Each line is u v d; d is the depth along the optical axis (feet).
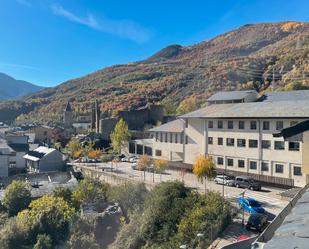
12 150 270.05
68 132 407.64
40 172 235.20
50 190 176.55
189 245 93.50
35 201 150.71
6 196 164.55
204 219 102.89
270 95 231.09
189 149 212.02
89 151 279.28
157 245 109.70
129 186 155.74
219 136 192.13
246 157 178.40
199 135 205.26
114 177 191.21
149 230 118.42
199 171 159.22
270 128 168.14
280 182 159.94
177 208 118.01
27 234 133.49
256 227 98.32
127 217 144.87
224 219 103.65
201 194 124.57
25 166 274.36
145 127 329.93
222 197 120.16
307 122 65.36
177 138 221.66
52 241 131.95
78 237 126.93
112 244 125.90
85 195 164.04
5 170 248.73
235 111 185.78
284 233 23.50
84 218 138.72
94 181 180.75
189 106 366.63
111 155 279.90
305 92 218.59
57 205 143.95
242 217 111.34
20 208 161.79
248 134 177.68
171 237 108.17
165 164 201.67
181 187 129.08
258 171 173.06
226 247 44.47
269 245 21.38
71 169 244.22
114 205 153.69
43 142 367.25
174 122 234.99
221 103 239.09
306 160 53.11
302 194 37.17
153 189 140.67
